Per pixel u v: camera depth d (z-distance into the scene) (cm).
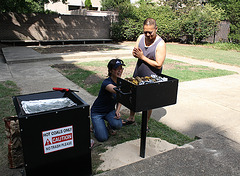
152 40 296
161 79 263
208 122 382
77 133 208
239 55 1269
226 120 390
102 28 1817
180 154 264
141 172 230
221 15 1755
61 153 205
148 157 261
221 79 696
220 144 292
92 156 271
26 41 1448
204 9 1748
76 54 1058
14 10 1655
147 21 276
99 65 852
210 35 1780
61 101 223
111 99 310
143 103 234
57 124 195
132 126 358
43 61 918
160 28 1814
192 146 284
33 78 631
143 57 287
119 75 298
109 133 331
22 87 539
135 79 257
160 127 358
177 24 1822
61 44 1638
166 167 239
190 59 1115
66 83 588
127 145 296
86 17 1709
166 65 905
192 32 1741
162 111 427
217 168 239
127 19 1827
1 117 361
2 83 564
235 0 1656
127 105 246
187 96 517
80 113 204
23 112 189
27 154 190
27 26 1486
